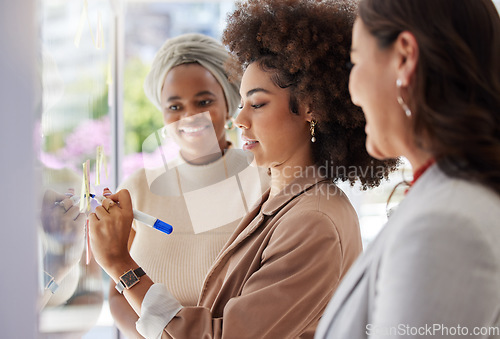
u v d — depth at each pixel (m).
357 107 1.05
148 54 2.99
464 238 0.50
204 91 1.52
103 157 1.36
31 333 0.65
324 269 0.94
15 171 0.63
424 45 0.57
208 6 2.90
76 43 1.03
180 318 0.98
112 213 1.03
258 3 1.13
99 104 1.32
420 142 0.59
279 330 0.93
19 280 0.64
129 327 1.12
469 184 0.55
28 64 0.64
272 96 1.07
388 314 0.52
